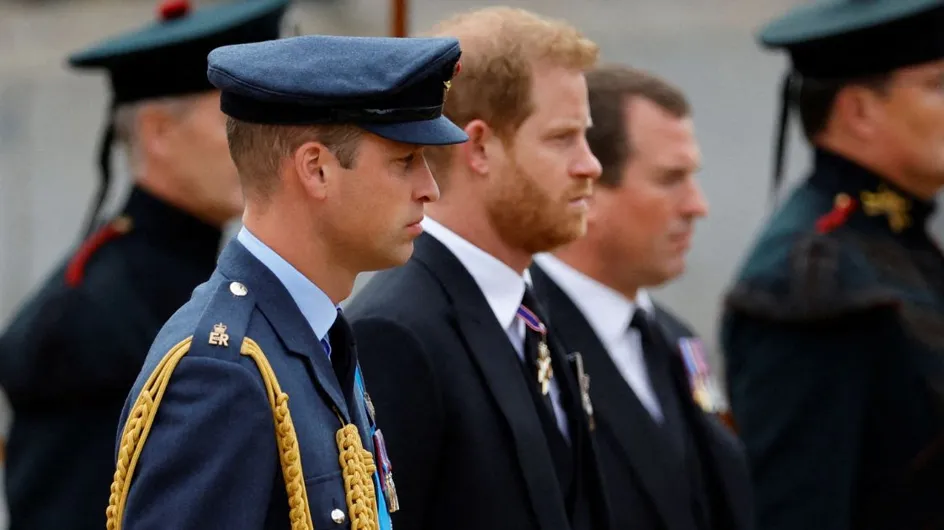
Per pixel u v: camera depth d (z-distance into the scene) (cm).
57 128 2934
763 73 2900
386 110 767
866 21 1433
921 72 1428
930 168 1441
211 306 762
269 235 782
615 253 1195
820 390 1355
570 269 1195
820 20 1496
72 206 2795
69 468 1278
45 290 1322
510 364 985
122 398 1290
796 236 1418
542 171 991
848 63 1447
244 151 784
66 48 3138
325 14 2938
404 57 773
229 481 721
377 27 2959
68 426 1281
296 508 739
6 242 2755
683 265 1226
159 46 1335
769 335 1387
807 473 1348
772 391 1373
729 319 1435
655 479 1141
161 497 722
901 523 1351
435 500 947
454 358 962
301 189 773
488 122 992
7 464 1312
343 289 795
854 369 1350
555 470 995
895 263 1411
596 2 3084
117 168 2833
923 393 1347
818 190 1461
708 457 1225
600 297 1196
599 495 1026
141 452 736
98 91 3031
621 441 1139
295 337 768
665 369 1226
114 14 3231
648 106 1205
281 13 1420
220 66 779
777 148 1528
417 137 775
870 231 1427
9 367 1298
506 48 991
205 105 1352
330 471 757
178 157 1349
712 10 3042
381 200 773
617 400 1150
